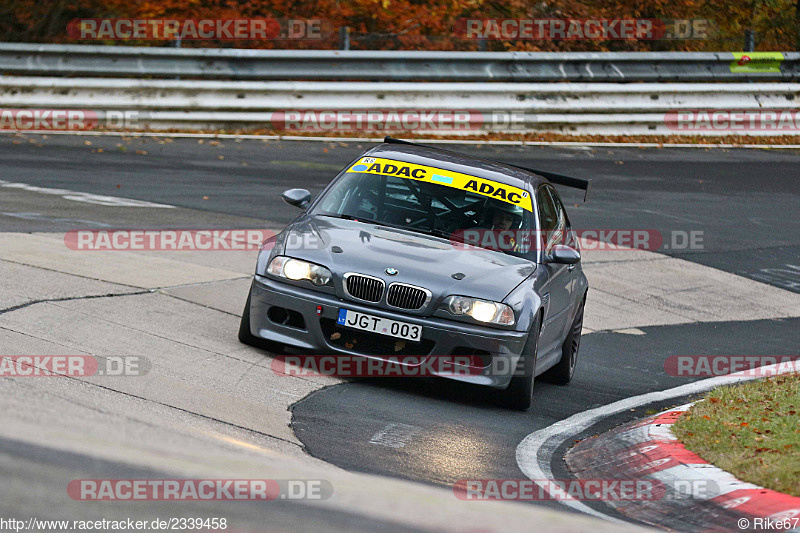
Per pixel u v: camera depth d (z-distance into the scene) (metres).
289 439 20.84
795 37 100.06
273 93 68.69
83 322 27.80
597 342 36.94
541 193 31.53
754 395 27.80
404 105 71.25
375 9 82.94
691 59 79.81
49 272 33.03
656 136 78.06
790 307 45.38
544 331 28.09
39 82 64.50
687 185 65.44
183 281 34.84
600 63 77.62
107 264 35.53
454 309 25.75
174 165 57.41
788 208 62.47
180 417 20.81
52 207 44.62
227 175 56.00
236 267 38.31
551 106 74.75
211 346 27.47
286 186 54.56
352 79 71.69
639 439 23.52
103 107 65.56
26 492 14.57
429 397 26.66
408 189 29.95
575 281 31.83
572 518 17.86
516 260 28.31
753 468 20.69
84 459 16.50
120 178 52.91
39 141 60.47
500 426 24.97
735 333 40.31
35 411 18.92
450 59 73.44
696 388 31.58
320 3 82.75
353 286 26.00
